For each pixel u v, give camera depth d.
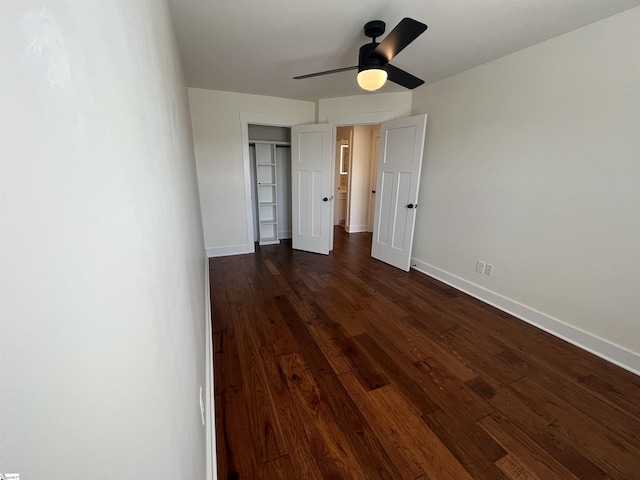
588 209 1.93
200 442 0.98
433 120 3.14
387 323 2.31
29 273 0.19
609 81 1.77
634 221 1.73
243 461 1.22
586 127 1.90
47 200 0.21
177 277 0.80
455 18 1.81
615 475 1.19
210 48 2.26
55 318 0.22
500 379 1.71
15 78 0.18
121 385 0.34
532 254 2.29
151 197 0.55
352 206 5.51
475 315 2.45
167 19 1.33
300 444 1.30
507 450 1.29
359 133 5.24
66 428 0.23
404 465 1.22
